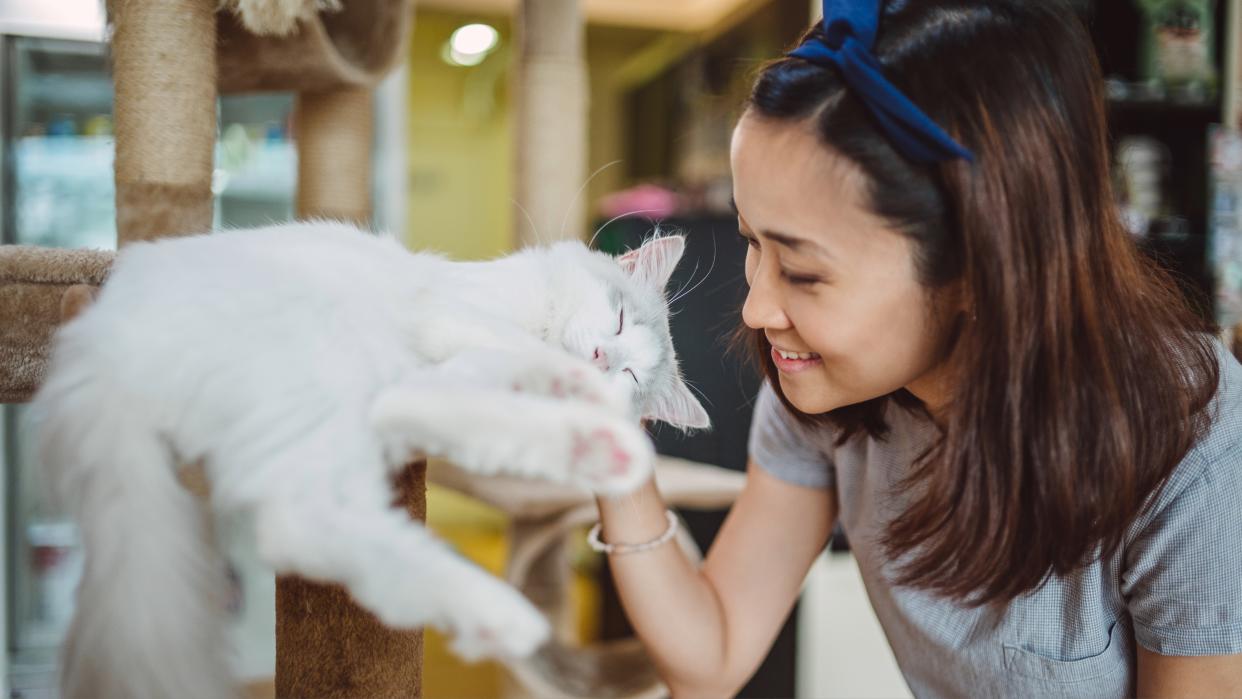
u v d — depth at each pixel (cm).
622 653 169
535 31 181
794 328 81
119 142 104
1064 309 72
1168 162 257
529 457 59
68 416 62
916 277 74
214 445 60
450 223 481
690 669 103
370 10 143
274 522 57
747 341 106
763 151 75
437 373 67
